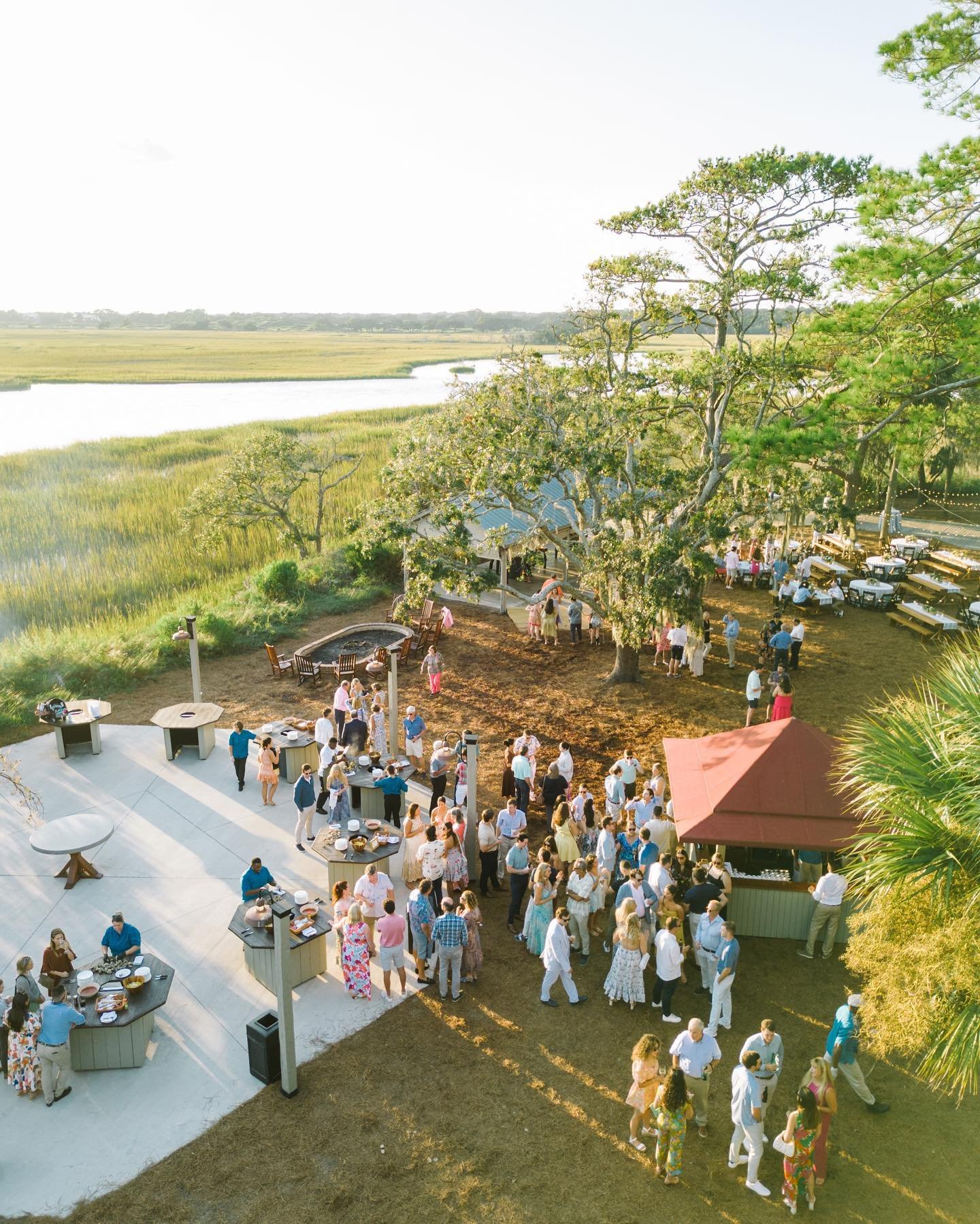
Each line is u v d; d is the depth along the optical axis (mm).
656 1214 8219
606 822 13109
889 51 14297
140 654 23078
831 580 28641
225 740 18750
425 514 21188
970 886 7301
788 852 13680
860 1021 9164
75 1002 9656
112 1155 8656
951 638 24109
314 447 43812
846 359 17547
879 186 15859
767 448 17000
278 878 13500
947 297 16641
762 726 13797
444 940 10930
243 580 30906
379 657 21781
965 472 45188
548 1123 9242
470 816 13867
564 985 11273
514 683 21984
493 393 19656
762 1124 8383
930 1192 8547
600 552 19406
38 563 32594
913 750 8047
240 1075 9781
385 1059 10078
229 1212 8086
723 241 21219
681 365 24188
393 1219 8078
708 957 11141
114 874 13625
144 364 163250
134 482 47281
